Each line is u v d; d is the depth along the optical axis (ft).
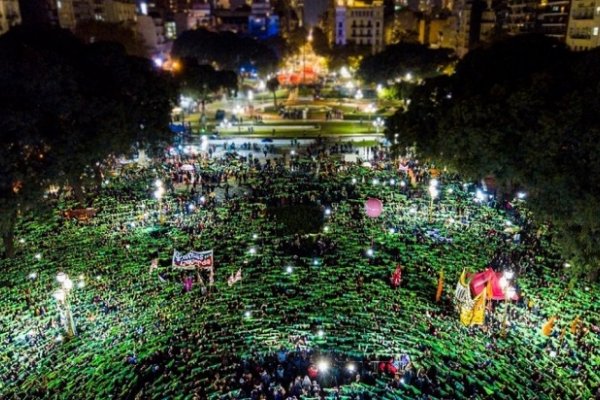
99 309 118.21
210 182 211.61
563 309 117.60
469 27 537.24
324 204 185.26
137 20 588.09
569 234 122.31
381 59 404.77
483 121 158.71
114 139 172.04
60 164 148.46
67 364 100.63
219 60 486.79
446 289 127.75
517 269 135.54
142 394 93.20
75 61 182.80
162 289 127.34
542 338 107.55
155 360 102.53
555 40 204.33
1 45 161.89
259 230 163.12
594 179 117.80
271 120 361.51
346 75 585.22
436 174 212.64
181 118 370.94
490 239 154.30
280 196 193.88
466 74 199.93
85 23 385.29
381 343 107.76
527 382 94.99
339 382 98.17
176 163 236.43
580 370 97.45
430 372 98.84
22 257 144.46
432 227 163.73
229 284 129.29
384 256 145.07
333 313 118.01
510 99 148.87
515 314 116.16
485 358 102.06
